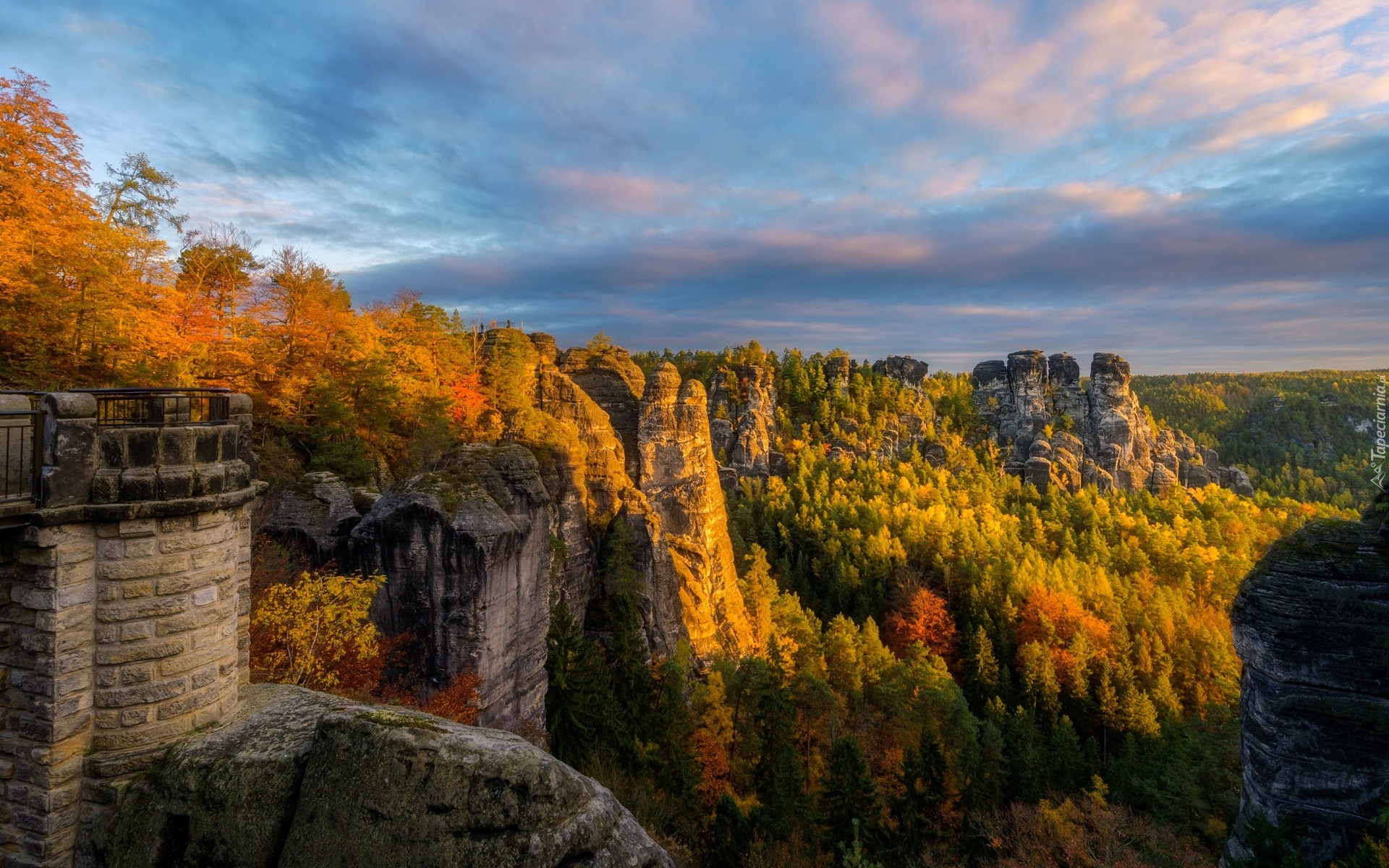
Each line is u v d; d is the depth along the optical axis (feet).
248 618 42.52
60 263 91.97
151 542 34.94
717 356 594.65
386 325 192.24
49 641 32.09
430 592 98.99
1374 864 72.38
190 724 36.27
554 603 172.35
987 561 326.85
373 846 28.91
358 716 32.91
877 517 370.32
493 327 229.04
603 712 131.44
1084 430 526.16
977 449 528.63
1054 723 216.13
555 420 205.36
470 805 29.12
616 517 209.87
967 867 127.95
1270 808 86.53
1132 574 333.01
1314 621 83.76
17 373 86.74
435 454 147.64
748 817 127.75
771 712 153.69
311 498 108.37
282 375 135.44
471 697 93.61
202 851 31.58
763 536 385.09
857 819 121.90
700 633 216.33
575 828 29.68
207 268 137.49
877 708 217.36
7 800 32.73
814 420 540.93
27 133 88.89
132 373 96.58
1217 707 172.65
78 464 32.94
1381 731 79.97
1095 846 125.70
